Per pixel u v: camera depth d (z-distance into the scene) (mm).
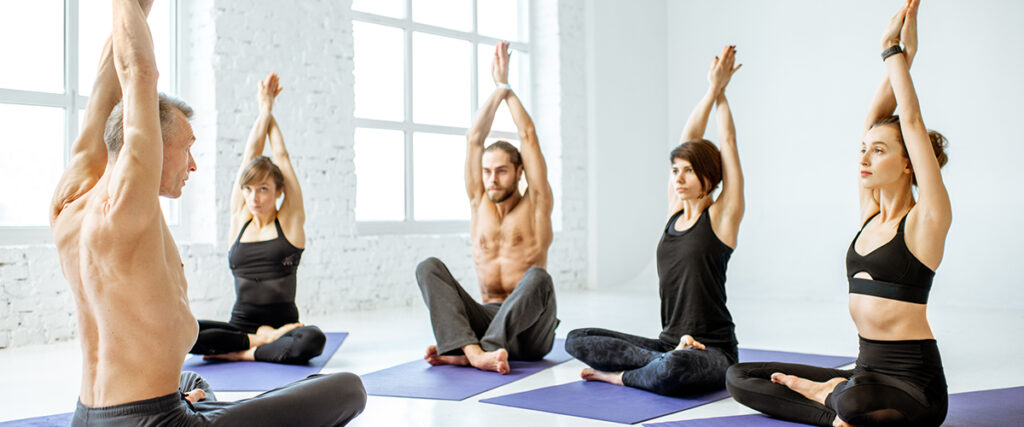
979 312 5852
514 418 2580
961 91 6633
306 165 5953
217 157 5504
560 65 7953
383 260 6441
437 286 3578
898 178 2217
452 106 7379
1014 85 6375
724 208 2971
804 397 2387
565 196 7973
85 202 1595
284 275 3924
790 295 7488
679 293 3049
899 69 2197
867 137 2254
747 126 8070
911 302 2182
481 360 3395
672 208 3234
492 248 3838
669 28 8898
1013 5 6387
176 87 5621
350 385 1973
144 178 1502
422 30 7074
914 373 2166
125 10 1512
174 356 1590
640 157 8688
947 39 6715
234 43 5590
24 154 4934
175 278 1618
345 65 6199
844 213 7320
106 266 1517
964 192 6590
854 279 2305
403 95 6965
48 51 5023
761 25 8008
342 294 6145
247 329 3885
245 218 4008
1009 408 2629
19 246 4562
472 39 7508
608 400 2834
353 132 6246
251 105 5676
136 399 1544
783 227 7719
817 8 7582
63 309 4703
